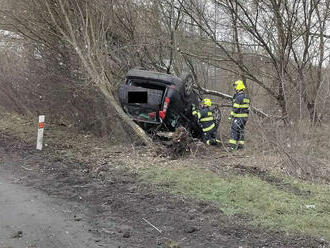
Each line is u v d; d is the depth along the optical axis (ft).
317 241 14.05
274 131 24.76
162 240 14.43
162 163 24.39
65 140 32.32
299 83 28.50
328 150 26.76
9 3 34.27
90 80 31.86
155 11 38.32
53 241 14.20
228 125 38.40
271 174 22.54
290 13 34.30
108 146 30.04
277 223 15.53
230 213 16.62
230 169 23.47
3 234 14.65
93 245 13.96
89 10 33.83
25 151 28.45
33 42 37.04
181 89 29.07
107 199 18.62
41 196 19.16
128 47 36.81
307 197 18.79
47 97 40.04
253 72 38.81
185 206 17.49
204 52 39.70
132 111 29.45
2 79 43.70
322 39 35.60
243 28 36.68
